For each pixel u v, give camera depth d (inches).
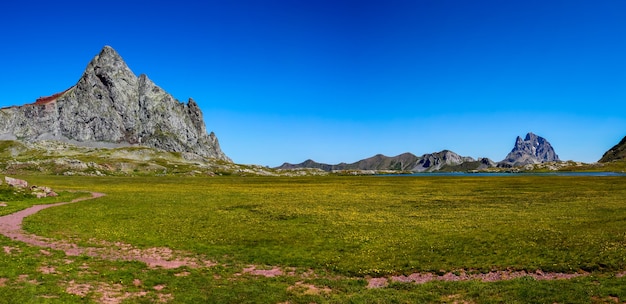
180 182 5807.1
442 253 1423.5
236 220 2177.7
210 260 1389.0
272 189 4517.7
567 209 2410.2
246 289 1077.8
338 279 1195.3
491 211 2413.9
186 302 971.3
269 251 1504.7
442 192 3823.8
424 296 1010.1
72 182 5226.4
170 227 1959.9
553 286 1039.0
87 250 1466.5
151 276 1171.9
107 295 989.2
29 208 2534.5
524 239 1568.7
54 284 1035.9
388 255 1419.8
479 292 1024.9
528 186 4323.3
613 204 2588.6
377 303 962.1
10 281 1035.9
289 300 1004.6
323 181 6382.9
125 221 2121.1
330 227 1947.6
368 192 3981.3
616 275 1130.0
